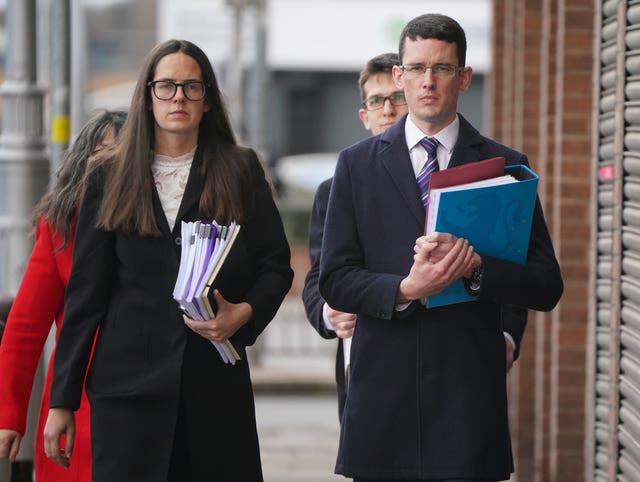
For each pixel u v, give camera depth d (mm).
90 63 71562
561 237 16984
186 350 10203
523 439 19297
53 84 21172
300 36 70688
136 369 10164
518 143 19969
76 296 10320
